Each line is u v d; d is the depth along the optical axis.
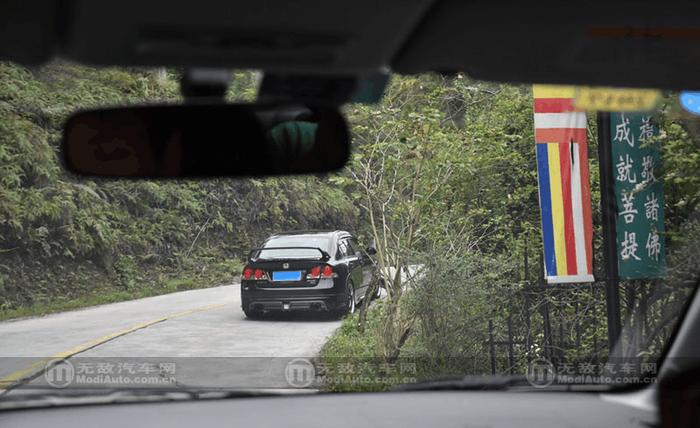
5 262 24.67
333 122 2.62
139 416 3.26
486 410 3.22
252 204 36.78
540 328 9.95
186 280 30.22
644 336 8.05
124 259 29.23
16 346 13.38
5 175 25.75
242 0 1.73
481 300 9.85
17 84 27.45
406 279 10.36
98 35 1.91
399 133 10.34
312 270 16.16
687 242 8.05
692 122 7.61
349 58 2.15
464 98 11.27
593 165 9.89
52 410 3.34
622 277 7.69
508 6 2.00
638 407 3.23
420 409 3.24
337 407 3.34
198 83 2.41
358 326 13.20
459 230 10.83
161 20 1.83
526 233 10.87
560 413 3.15
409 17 1.87
